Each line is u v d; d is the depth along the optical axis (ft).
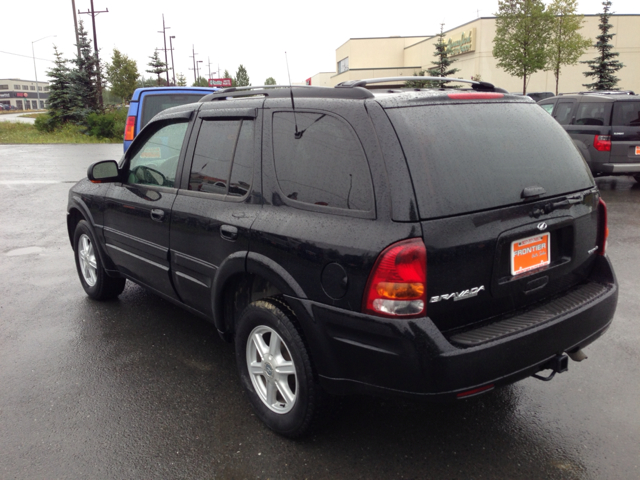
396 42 165.07
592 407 10.57
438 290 7.66
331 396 9.00
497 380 7.94
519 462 8.96
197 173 11.55
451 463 8.96
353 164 8.21
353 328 7.97
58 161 59.16
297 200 9.04
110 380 11.88
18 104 456.04
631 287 17.39
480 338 7.85
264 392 10.07
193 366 12.52
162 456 9.23
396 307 7.51
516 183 8.58
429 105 8.54
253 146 10.12
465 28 121.08
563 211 9.12
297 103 9.45
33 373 12.21
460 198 7.89
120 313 15.83
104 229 14.98
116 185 14.56
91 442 9.64
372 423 10.09
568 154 9.78
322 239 8.28
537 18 82.69
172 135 12.72
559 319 8.58
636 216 27.91
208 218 10.66
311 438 9.63
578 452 9.19
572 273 9.75
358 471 8.78
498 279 8.29
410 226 7.48
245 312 9.89
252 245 9.52
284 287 8.85
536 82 116.98
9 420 10.36
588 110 34.96
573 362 12.49
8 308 16.30
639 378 11.69
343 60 179.52
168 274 12.41
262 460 9.09
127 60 173.37
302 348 8.77
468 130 8.57
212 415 10.48
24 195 36.58
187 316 15.61
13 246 23.80
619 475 8.61
